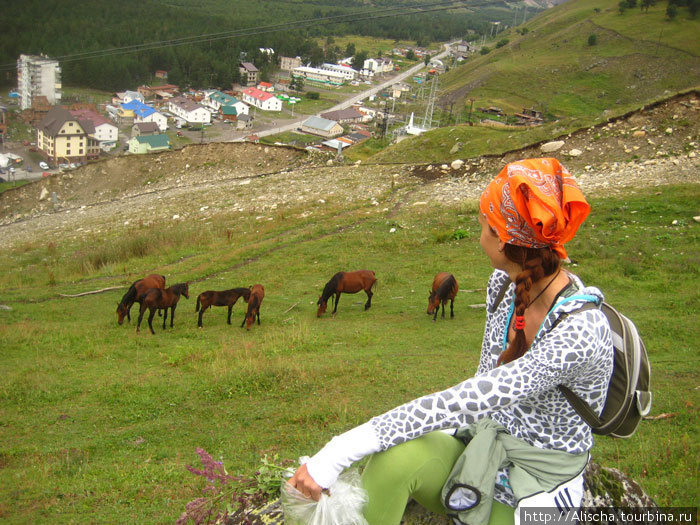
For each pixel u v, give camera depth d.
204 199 32.34
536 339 1.82
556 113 104.38
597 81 111.38
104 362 11.89
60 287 19.55
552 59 121.88
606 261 15.67
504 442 1.98
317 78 179.75
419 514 2.12
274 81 172.88
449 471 1.92
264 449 7.55
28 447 8.10
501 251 1.88
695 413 6.89
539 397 1.90
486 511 1.89
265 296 16.61
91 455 7.89
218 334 13.79
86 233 29.98
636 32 120.88
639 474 5.11
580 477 1.96
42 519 6.05
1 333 13.80
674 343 10.37
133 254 23.56
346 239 20.70
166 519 5.86
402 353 11.19
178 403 9.43
